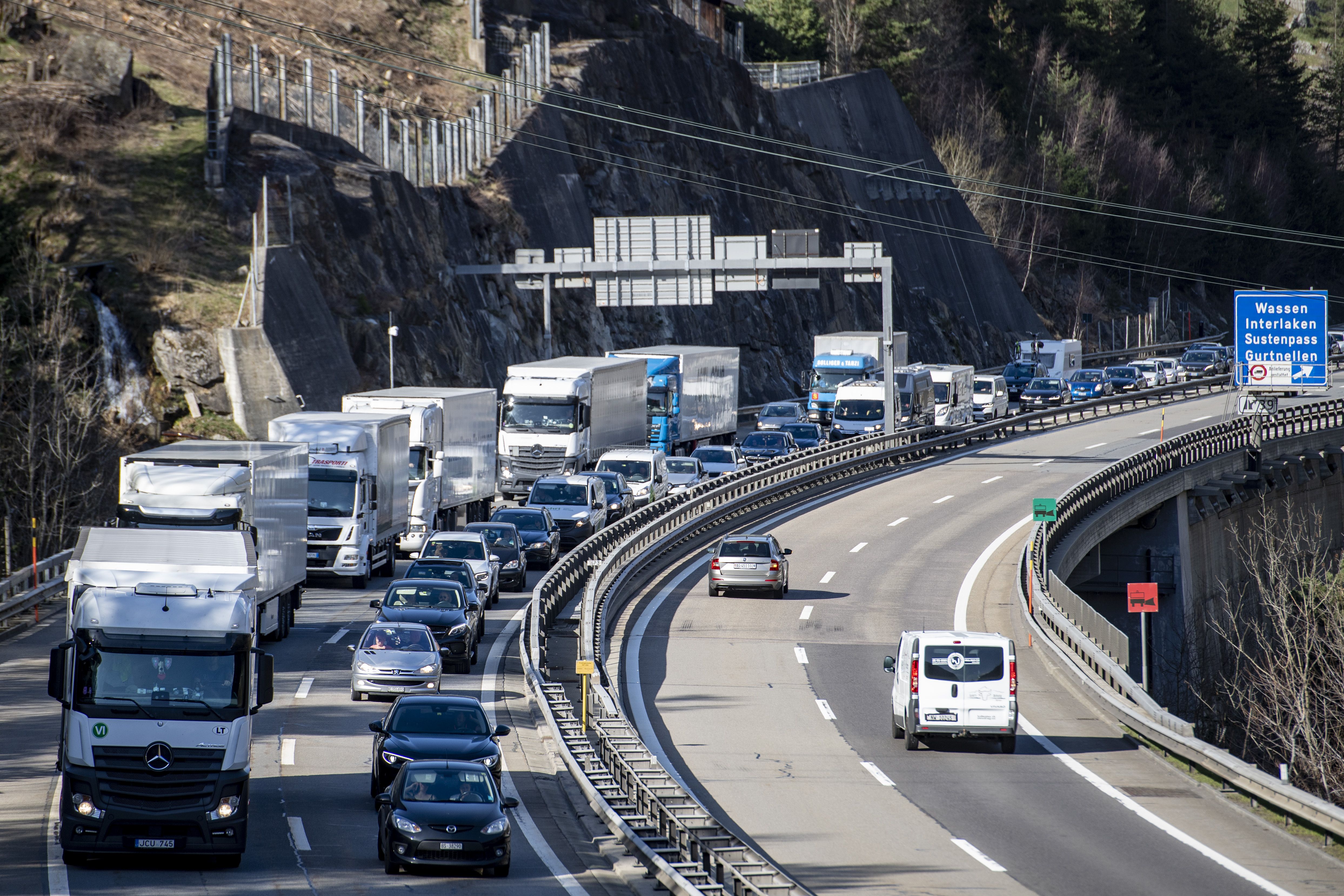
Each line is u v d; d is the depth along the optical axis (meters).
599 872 75.69
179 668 72.69
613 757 93.75
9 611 138.88
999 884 72.81
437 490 188.00
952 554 192.62
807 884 72.88
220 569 76.12
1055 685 130.12
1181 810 89.50
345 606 153.62
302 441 159.75
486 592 151.38
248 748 73.25
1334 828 79.81
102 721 71.06
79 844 70.50
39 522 194.88
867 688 127.81
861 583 176.62
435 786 75.38
